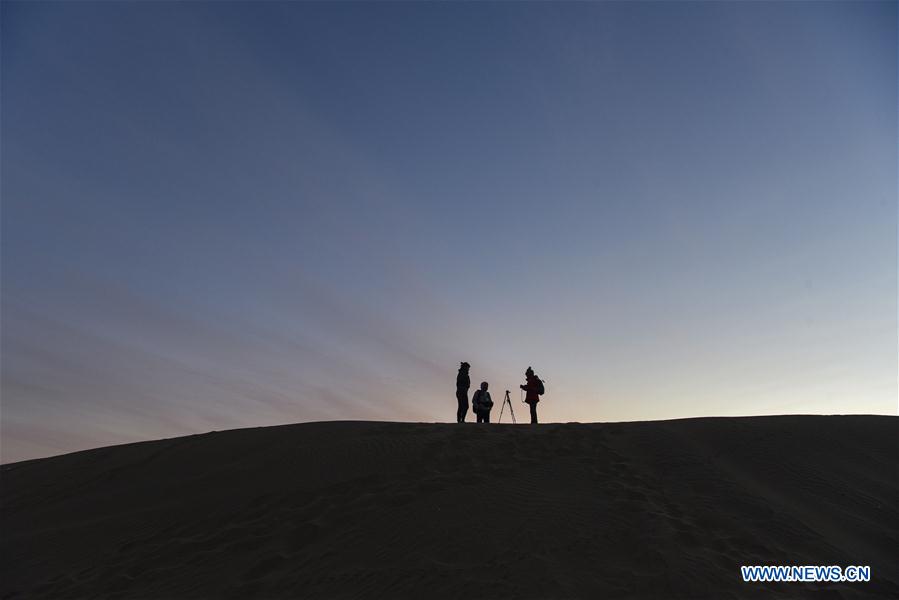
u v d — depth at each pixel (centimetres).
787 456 1182
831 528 923
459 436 1385
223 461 1392
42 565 1034
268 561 911
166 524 1113
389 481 1138
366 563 870
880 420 1384
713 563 808
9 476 1600
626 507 970
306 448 1380
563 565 813
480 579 794
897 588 771
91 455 1684
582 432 1373
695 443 1263
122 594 886
